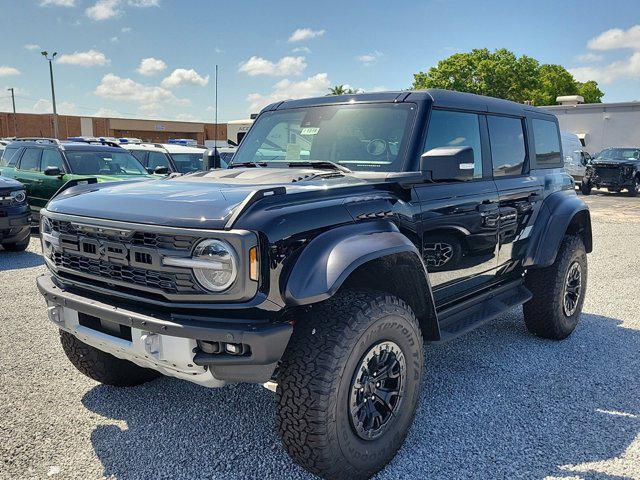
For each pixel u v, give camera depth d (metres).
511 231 4.42
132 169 11.42
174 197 2.86
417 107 3.71
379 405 2.95
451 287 3.91
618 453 3.20
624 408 3.77
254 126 4.50
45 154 11.24
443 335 3.67
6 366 4.30
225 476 2.93
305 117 4.15
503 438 3.34
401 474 2.96
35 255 8.95
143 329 2.64
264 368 2.58
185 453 3.13
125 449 3.16
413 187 3.47
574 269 5.14
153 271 2.65
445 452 3.18
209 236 2.48
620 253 9.95
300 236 2.65
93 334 2.97
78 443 3.22
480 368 4.45
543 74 63.25
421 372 3.15
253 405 3.73
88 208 2.96
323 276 2.59
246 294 2.48
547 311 4.96
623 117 28.86
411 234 3.37
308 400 2.61
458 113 4.00
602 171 22.77
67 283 3.11
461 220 3.81
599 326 5.66
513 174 4.59
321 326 2.69
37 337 4.96
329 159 3.83
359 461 2.80
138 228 2.65
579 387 4.10
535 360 4.64
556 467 3.04
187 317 2.59
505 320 5.79
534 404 3.81
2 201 8.69
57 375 4.16
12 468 2.95
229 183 3.27
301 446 2.67
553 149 5.33
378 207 3.11
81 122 60.00
